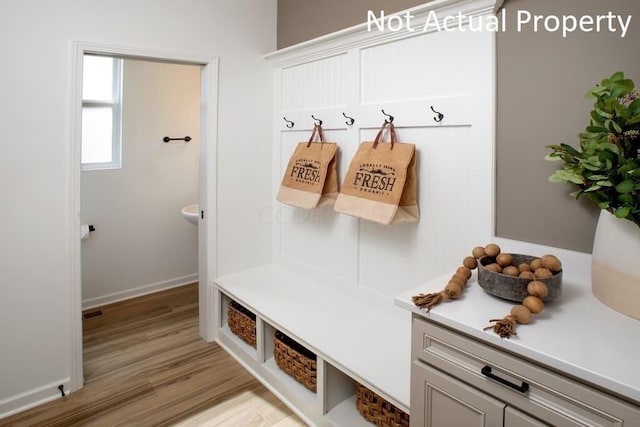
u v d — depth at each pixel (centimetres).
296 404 211
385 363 175
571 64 143
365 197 198
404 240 208
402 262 210
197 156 388
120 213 347
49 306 217
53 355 220
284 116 281
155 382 235
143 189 358
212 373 245
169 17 243
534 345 102
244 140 281
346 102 231
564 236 149
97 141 341
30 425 199
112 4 223
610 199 112
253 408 213
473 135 173
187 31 250
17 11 196
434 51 186
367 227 228
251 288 259
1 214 200
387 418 175
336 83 238
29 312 212
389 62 206
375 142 203
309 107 259
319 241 263
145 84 348
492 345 112
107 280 345
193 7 251
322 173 235
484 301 129
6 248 203
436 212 191
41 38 204
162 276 378
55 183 213
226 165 275
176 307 341
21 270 208
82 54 216
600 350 100
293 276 281
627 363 94
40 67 204
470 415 119
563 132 146
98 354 264
